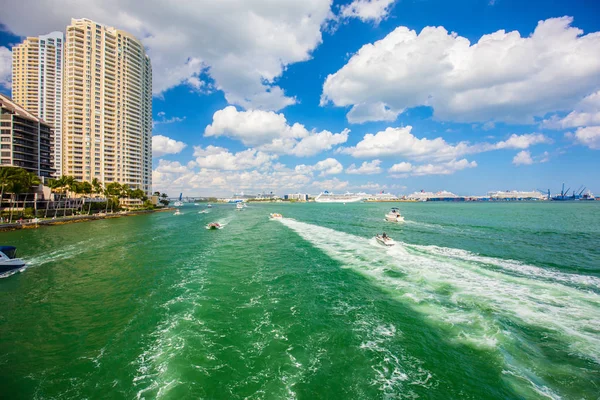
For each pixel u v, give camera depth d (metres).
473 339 15.12
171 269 30.16
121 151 141.38
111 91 137.75
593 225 63.06
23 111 99.06
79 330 17.14
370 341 15.28
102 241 48.56
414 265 29.62
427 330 16.22
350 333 16.11
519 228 58.69
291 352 14.41
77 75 128.38
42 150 104.69
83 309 20.17
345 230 60.53
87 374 12.98
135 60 149.12
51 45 157.75
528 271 27.08
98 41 133.75
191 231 62.44
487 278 24.98
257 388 11.91
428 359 13.66
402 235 50.50
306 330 16.56
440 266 29.16
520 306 18.94
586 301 19.70
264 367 13.26
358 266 30.14
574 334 15.38
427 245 40.50
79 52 128.62
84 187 94.44
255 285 24.61
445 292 21.75
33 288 24.56
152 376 12.75
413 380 12.28
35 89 155.12
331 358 13.88
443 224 68.31
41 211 86.38
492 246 39.44
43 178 99.06
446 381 12.19
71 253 38.53
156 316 18.78
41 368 13.51
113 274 28.47
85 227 70.00
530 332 15.67
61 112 159.25
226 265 31.62
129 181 145.75
